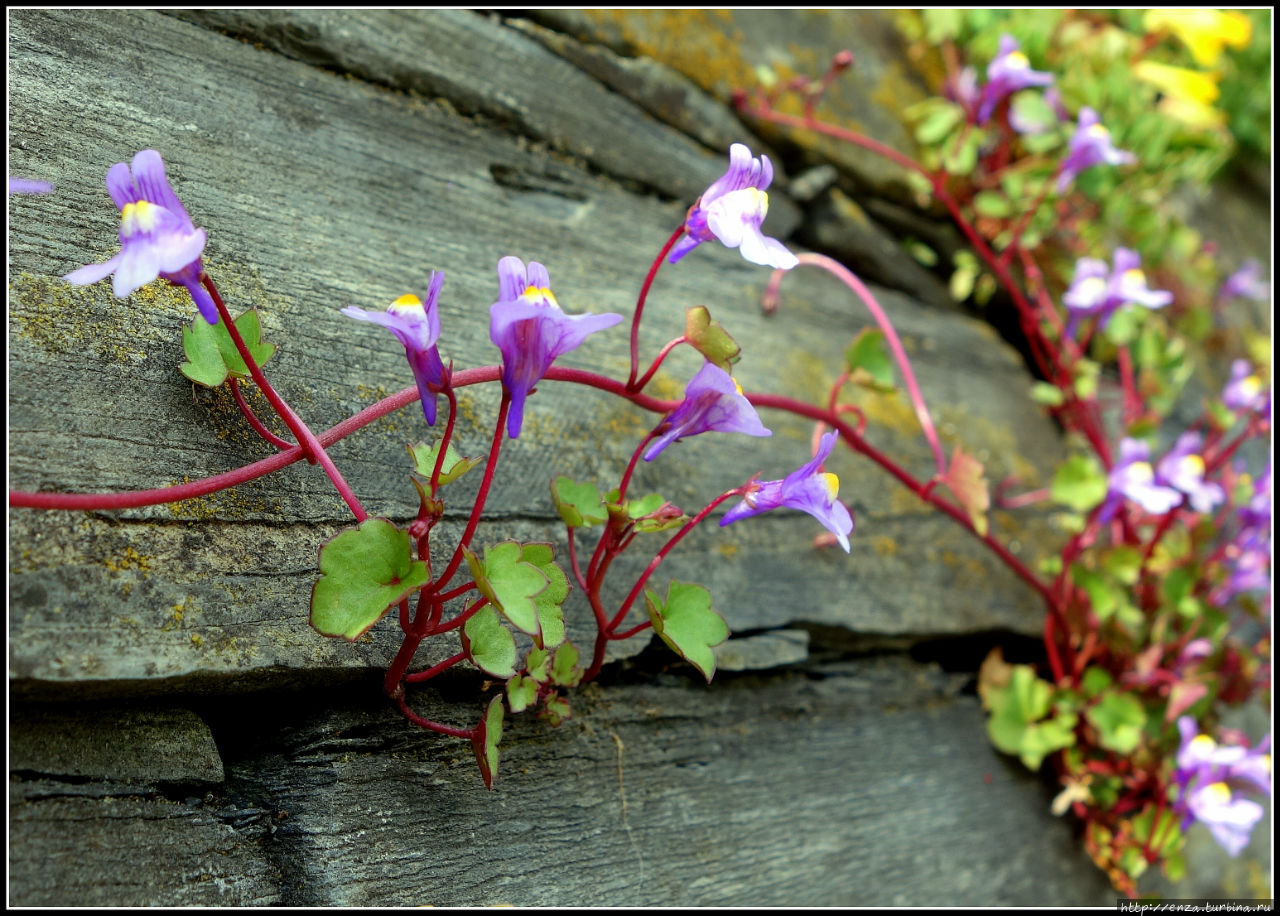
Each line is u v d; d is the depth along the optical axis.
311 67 0.25
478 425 0.25
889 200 0.35
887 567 0.28
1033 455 0.34
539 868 0.24
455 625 0.22
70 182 0.23
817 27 0.36
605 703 0.25
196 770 0.22
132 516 0.22
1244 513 0.32
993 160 0.37
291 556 0.23
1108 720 0.29
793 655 0.27
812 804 0.26
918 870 0.27
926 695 0.29
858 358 0.27
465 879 0.23
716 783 0.26
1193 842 0.33
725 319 0.28
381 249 0.25
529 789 0.24
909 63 0.38
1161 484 0.29
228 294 0.23
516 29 0.28
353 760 0.23
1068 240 0.39
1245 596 0.34
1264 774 0.27
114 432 0.22
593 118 0.28
